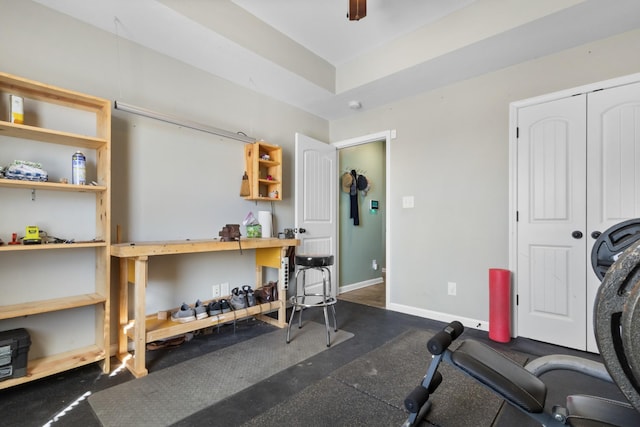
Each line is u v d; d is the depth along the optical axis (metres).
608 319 0.57
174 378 1.90
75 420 1.50
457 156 3.01
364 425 1.46
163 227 2.53
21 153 1.89
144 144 2.44
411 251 3.33
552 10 2.00
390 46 2.84
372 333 2.70
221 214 2.93
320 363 2.10
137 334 1.94
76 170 1.93
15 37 1.89
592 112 2.33
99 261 2.09
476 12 2.31
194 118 2.73
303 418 1.51
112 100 2.27
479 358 1.29
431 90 3.19
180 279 2.63
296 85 3.09
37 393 1.73
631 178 2.18
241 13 2.40
